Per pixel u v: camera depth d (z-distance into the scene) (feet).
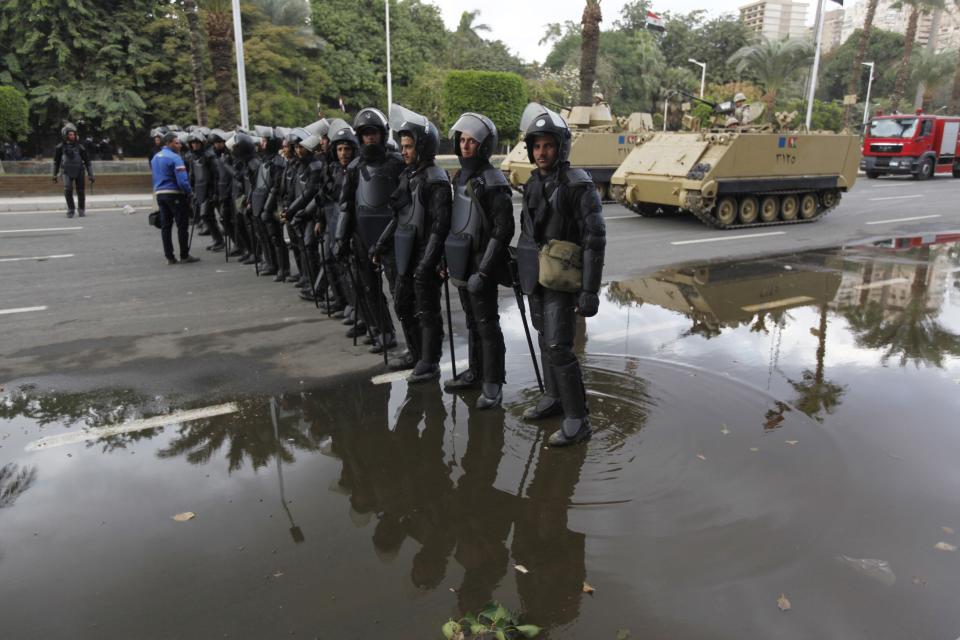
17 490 12.55
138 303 25.75
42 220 48.06
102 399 16.78
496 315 15.83
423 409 16.03
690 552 10.48
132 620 9.21
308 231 24.38
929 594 9.53
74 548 10.78
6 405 16.44
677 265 32.89
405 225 16.88
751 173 45.68
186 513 11.73
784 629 8.89
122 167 72.23
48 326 22.88
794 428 14.71
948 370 18.29
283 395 16.97
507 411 15.85
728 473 12.80
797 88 163.02
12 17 82.58
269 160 28.02
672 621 9.06
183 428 15.15
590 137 59.57
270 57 90.48
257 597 9.62
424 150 16.42
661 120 153.58
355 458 13.71
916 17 119.85
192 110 87.86
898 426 14.83
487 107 89.86
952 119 89.66
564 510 11.71
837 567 10.10
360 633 8.92
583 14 68.95
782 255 35.58
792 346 20.22
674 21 179.73
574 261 13.53
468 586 9.82
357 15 117.39
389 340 20.39
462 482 12.70
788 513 11.48
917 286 28.22
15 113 74.74
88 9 84.74
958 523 11.21
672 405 15.89
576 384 13.99
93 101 82.12
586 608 9.33
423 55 127.34
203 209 36.11
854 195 68.39
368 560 10.44
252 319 23.65
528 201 14.03
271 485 12.69
